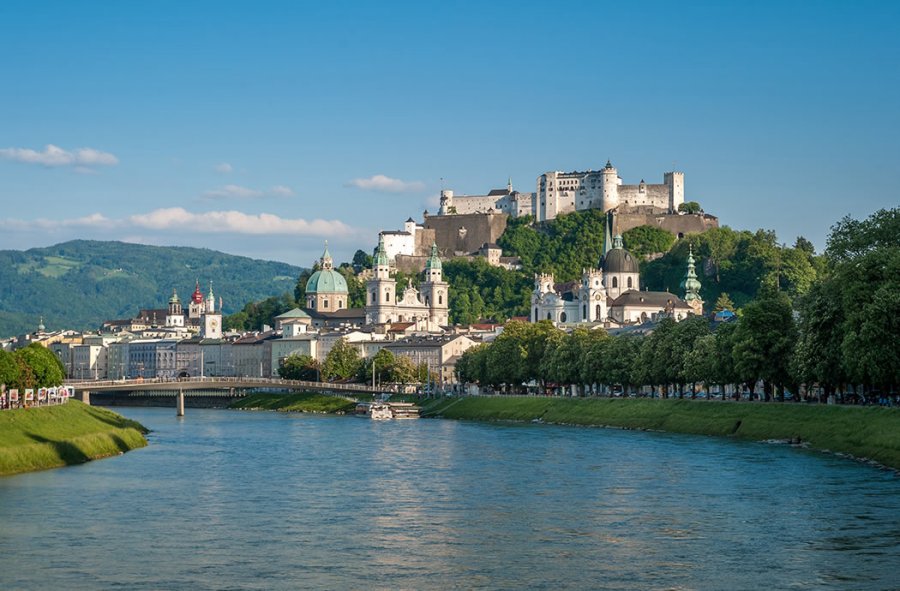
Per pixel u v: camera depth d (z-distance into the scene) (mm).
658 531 147625
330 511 166375
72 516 161000
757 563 129500
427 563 132125
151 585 122938
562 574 126625
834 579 122438
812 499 166875
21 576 126250
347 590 121125
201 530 151375
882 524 148375
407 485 193250
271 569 129625
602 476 198500
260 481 199625
